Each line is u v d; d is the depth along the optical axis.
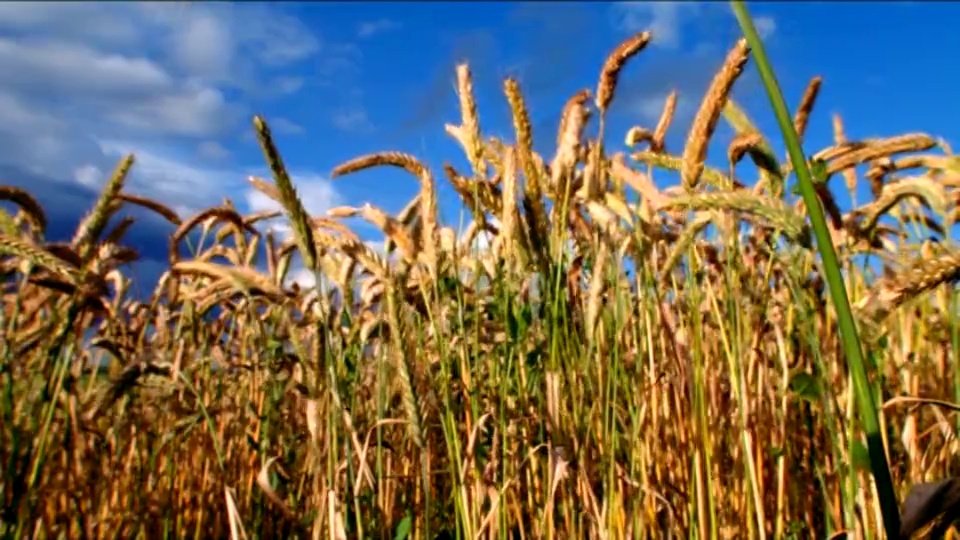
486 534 0.51
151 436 0.72
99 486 0.62
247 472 0.73
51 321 0.50
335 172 0.57
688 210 0.48
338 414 0.49
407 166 0.57
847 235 0.50
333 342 0.51
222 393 0.77
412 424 0.46
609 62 0.52
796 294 0.42
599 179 0.55
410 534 0.54
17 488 0.46
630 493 0.50
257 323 0.62
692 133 0.43
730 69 0.43
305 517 0.47
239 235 0.87
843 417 0.45
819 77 0.56
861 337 0.43
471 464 0.49
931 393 0.53
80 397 0.65
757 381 0.56
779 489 0.50
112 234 0.76
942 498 0.24
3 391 0.49
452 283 0.57
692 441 0.49
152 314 0.80
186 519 0.74
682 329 0.52
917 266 0.31
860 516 0.42
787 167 0.47
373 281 0.69
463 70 0.58
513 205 0.53
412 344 0.54
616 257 0.52
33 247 0.43
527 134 0.51
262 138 0.41
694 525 0.47
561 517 0.54
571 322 0.53
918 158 0.64
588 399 0.53
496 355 0.57
